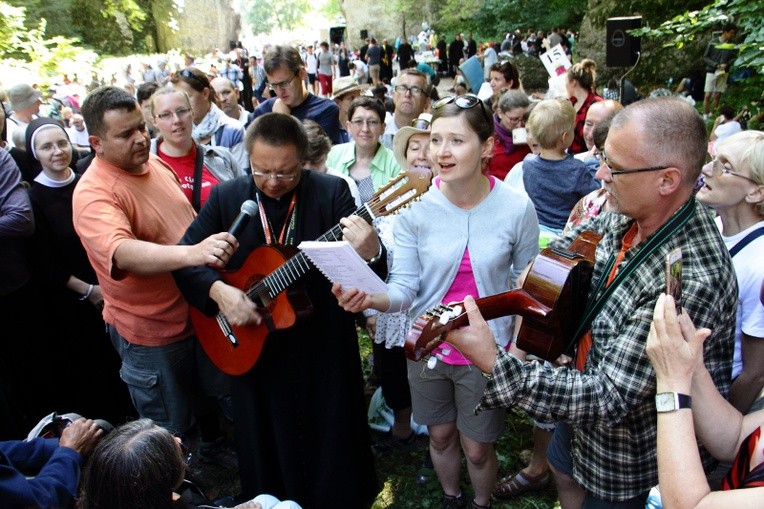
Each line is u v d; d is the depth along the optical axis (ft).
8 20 54.29
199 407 9.59
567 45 62.34
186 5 99.30
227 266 7.80
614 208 5.84
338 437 7.73
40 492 5.32
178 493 6.10
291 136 7.02
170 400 9.02
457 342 5.16
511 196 7.40
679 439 4.15
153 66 68.85
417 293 7.80
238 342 7.66
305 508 7.89
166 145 10.63
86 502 5.21
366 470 8.20
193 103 13.55
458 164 6.91
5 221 9.12
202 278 7.56
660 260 4.85
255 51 92.63
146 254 7.55
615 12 26.73
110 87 8.01
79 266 10.24
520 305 5.48
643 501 5.66
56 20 72.02
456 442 8.41
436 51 76.84
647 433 5.25
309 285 7.51
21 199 9.32
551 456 6.90
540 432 8.70
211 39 102.17
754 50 13.96
